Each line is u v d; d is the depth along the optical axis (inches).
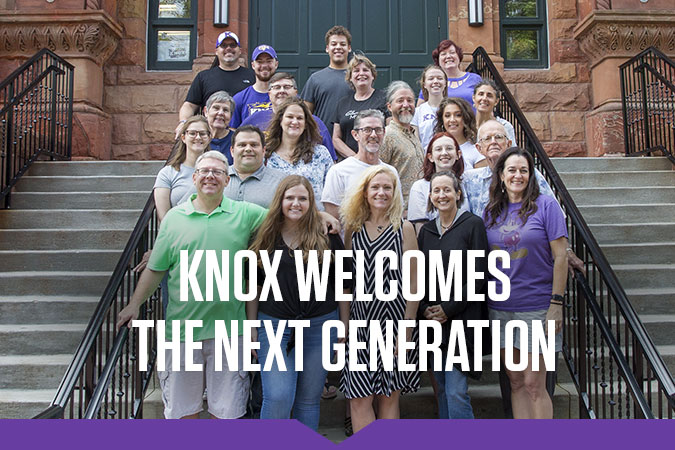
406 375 118.8
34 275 189.0
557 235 117.0
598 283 187.0
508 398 130.6
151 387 156.1
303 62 346.0
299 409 117.6
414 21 351.9
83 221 223.3
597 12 314.2
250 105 195.5
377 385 116.1
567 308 153.8
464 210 124.9
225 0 336.2
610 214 228.4
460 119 156.3
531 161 120.2
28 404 141.6
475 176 136.9
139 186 245.4
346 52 201.8
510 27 355.9
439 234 123.2
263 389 113.3
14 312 176.9
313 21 349.4
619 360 122.1
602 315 130.8
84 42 307.0
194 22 347.6
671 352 160.1
